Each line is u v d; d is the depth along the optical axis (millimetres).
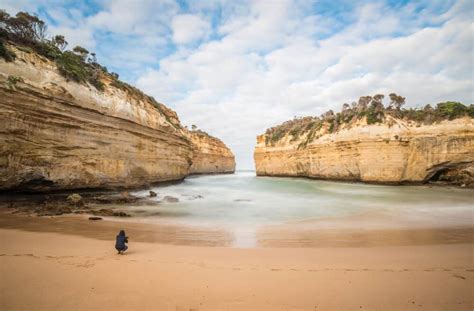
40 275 5828
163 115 29906
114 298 4930
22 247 7871
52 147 16125
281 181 43312
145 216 14211
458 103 32438
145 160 24375
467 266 6949
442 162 30234
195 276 6027
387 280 5988
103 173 19234
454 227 12359
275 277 6066
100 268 6332
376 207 18484
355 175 36156
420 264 7090
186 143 35531
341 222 13531
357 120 36812
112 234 10023
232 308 4727
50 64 16828
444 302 5039
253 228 11984
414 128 32219
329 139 40562
